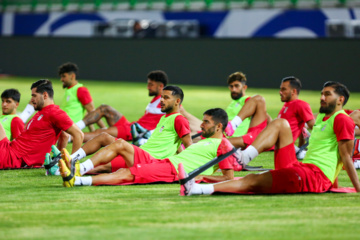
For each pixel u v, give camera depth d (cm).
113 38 8244
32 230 1507
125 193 2003
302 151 2911
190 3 9200
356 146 2680
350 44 6806
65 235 1458
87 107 3512
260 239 1431
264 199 1891
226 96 6550
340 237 1453
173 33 8975
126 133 3366
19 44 8788
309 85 7056
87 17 9962
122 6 9706
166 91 2372
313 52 7006
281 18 8562
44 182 2241
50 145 2566
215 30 9019
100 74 8362
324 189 2008
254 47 7350
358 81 6794
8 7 10569
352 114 2700
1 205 1816
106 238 1430
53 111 2494
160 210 1738
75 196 1955
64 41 8531
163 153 2347
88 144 2303
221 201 1861
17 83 7588
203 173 2173
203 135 2208
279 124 2033
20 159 2522
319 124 2058
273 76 7256
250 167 2691
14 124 2794
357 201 1864
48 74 8625
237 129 2967
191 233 1478
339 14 8206
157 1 9438
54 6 10244
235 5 8894
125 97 6406
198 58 7719
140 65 8106
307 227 1543
